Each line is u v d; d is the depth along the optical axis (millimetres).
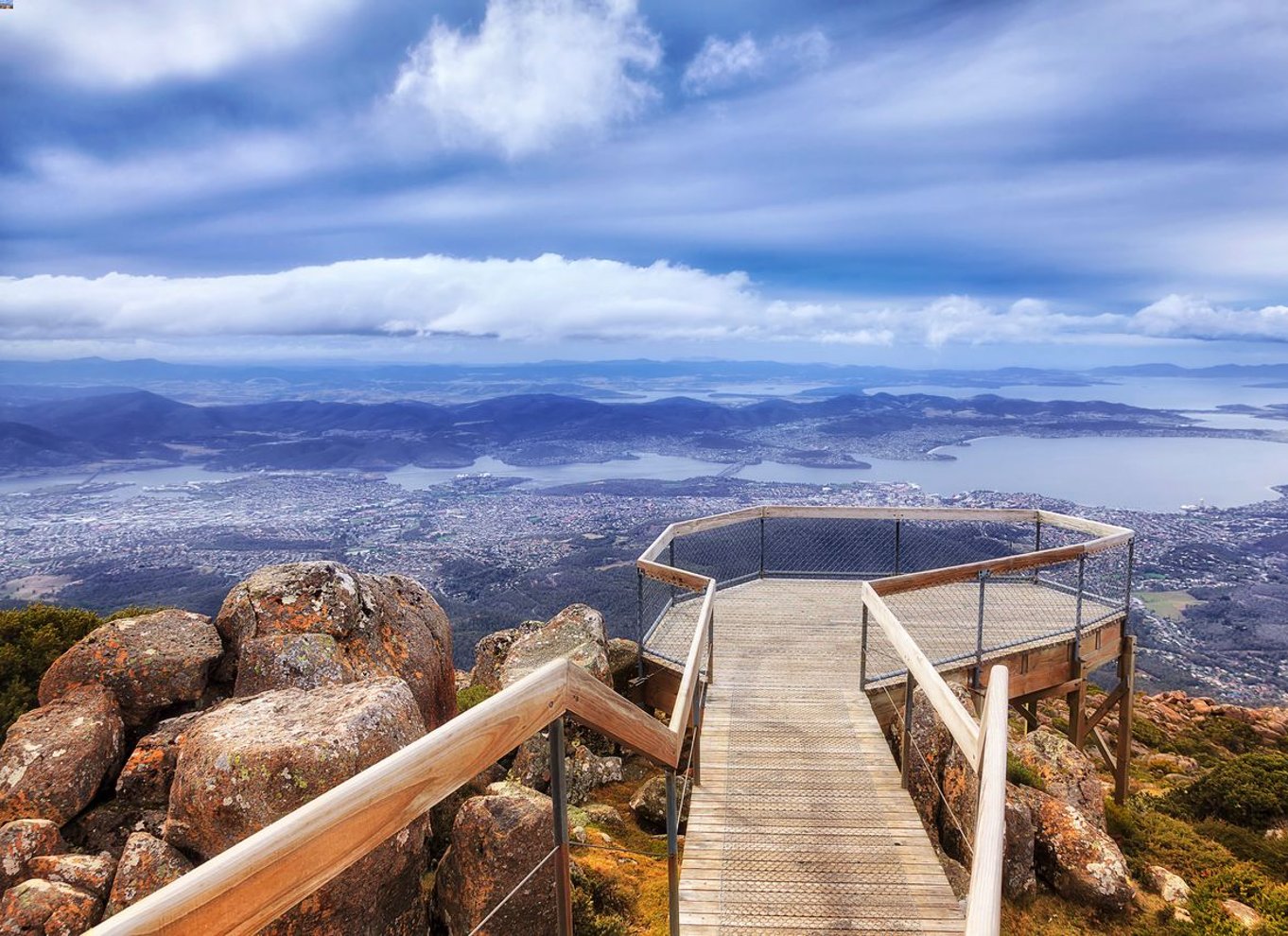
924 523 12234
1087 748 13969
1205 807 10664
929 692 3773
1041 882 6895
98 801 4258
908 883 4027
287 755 3330
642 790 6461
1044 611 9867
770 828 4582
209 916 1049
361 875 3197
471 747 1671
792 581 11109
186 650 4930
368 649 5461
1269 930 6395
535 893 3701
